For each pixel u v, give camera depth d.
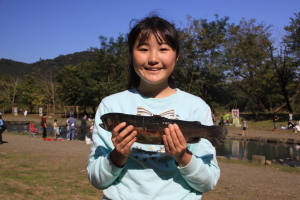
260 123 40.88
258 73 47.00
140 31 2.40
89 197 6.69
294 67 43.78
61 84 69.19
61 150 15.12
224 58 47.44
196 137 2.06
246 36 46.41
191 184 2.22
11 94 73.75
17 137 22.20
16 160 11.16
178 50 2.56
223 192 7.91
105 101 2.65
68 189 7.25
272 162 13.86
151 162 2.29
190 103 2.55
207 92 54.72
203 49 46.88
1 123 17.25
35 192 6.77
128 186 2.28
